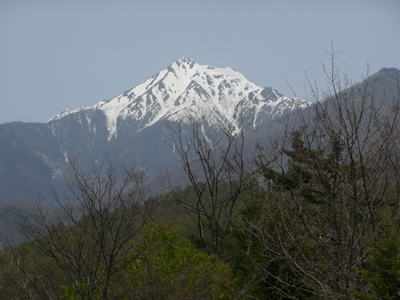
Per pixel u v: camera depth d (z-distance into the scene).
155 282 28.88
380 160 24.47
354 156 26.84
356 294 19.91
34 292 27.64
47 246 28.58
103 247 26.78
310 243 25.38
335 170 24.27
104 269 27.08
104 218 28.19
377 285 19.19
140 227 27.48
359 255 22.83
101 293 28.34
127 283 29.11
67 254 26.69
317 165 25.14
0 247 27.12
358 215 26.89
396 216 23.72
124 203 27.56
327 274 24.06
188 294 28.75
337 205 26.47
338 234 23.45
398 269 18.88
